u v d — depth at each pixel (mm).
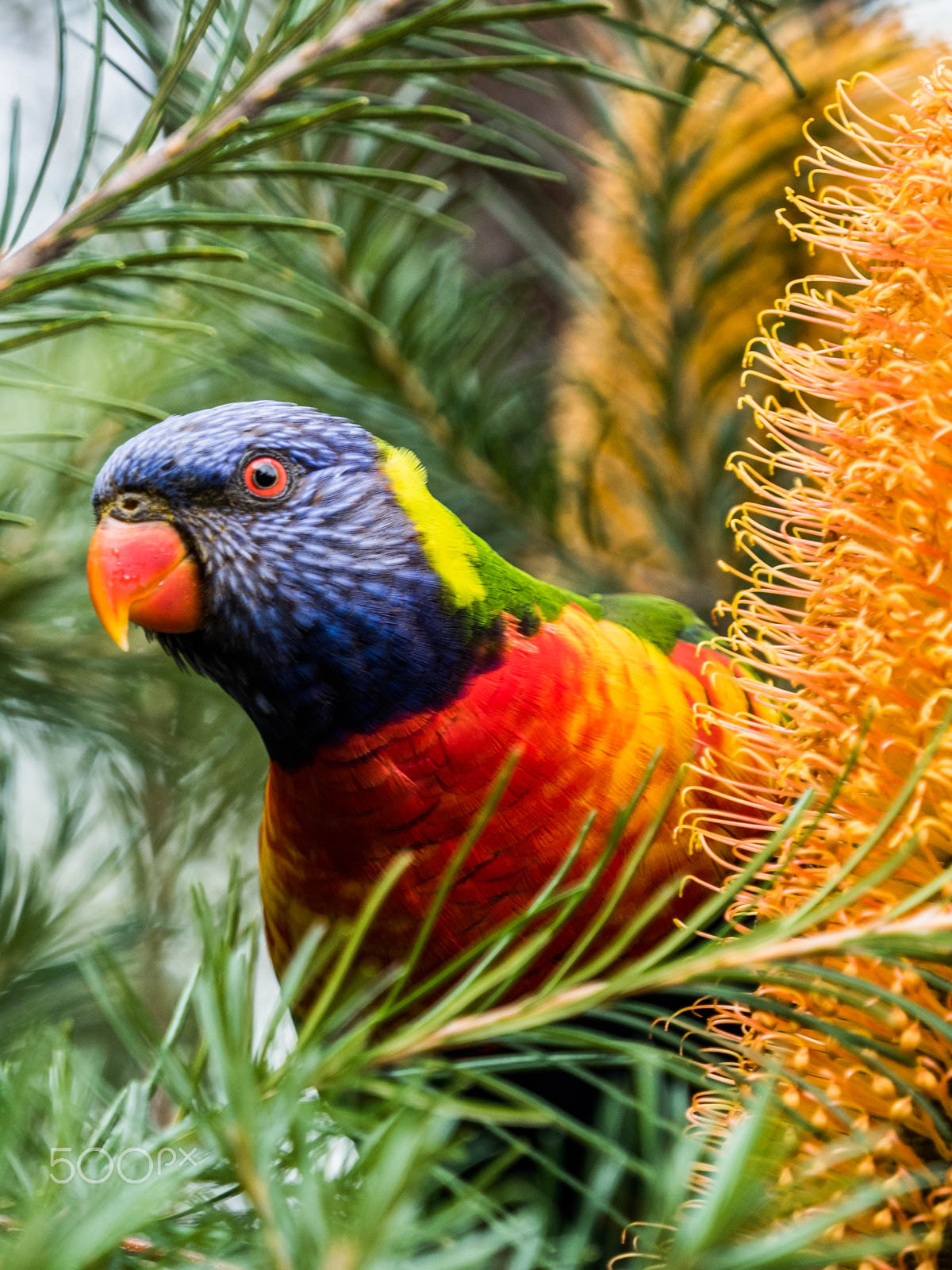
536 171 489
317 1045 427
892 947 428
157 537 521
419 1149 339
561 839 508
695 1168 462
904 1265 446
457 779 511
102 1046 567
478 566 521
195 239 554
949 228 465
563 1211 522
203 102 480
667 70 569
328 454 524
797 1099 451
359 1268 316
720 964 430
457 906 512
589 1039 432
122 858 577
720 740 517
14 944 546
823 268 574
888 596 458
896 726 459
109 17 486
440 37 480
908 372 463
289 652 517
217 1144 392
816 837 461
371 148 567
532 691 511
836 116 572
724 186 572
